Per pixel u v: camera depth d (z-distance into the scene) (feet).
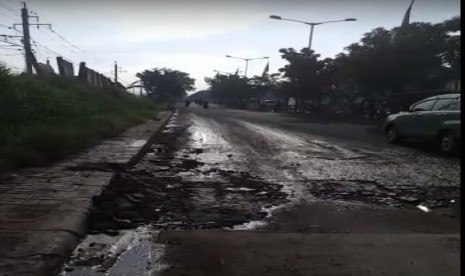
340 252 14.20
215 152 37.91
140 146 36.94
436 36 81.56
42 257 12.53
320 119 93.81
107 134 43.98
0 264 11.98
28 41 80.18
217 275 12.40
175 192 22.71
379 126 72.59
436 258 13.67
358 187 24.47
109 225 16.85
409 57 80.53
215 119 86.33
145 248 14.47
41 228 14.82
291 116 107.34
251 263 13.24
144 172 27.86
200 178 26.48
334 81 123.75
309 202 21.21
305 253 14.10
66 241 14.02
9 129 31.68
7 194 19.30
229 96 244.42
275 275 12.41
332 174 28.04
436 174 28.37
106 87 101.71
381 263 13.29
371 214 19.31
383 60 83.10
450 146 37.14
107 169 26.13
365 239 15.57
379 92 94.99
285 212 19.45
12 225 15.07
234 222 17.90
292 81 134.00
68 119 43.32
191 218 18.29
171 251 14.19
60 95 51.26
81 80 86.02
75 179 22.70
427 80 85.20
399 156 36.70
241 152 37.88
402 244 15.02
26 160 25.99
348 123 80.02
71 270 12.64
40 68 78.54
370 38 91.56
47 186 20.95
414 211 19.89
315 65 127.34
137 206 19.62
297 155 36.27
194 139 48.32
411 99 81.51
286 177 26.99
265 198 21.85
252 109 191.72
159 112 107.34
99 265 13.03
